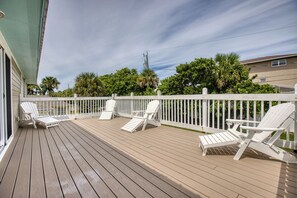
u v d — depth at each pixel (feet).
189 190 6.01
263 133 8.81
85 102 26.50
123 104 26.48
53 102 24.11
